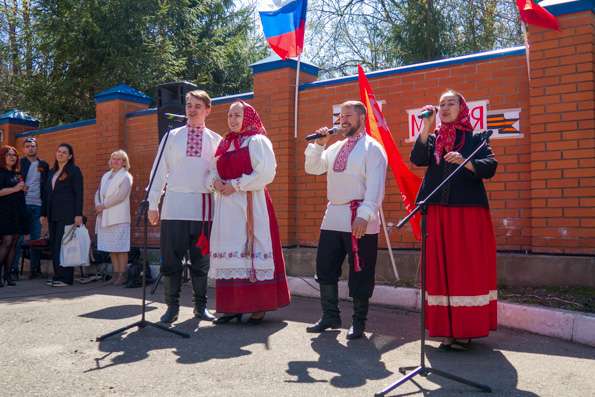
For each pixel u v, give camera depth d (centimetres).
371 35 1655
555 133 553
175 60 1595
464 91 627
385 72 683
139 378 367
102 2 1420
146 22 1465
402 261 649
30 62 1588
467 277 424
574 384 357
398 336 487
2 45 1641
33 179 980
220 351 434
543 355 425
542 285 554
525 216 587
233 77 1908
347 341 469
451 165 434
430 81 651
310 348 446
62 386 353
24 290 768
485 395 338
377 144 490
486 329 427
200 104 553
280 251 550
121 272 820
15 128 1239
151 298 680
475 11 1457
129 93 997
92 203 1051
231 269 516
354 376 374
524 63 593
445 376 351
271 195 767
